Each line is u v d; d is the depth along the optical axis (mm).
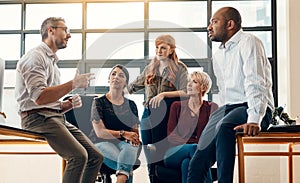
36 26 5238
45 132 2637
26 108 2686
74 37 5168
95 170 2590
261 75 2391
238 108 2369
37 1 5223
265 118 2545
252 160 4609
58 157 4762
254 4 5047
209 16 5074
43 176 4762
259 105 2348
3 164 4809
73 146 2562
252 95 2361
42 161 4773
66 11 5211
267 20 5023
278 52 4895
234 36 2445
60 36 2830
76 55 5121
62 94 2568
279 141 3137
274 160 4586
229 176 2236
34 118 2664
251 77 2377
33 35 5234
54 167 4758
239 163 2498
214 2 5102
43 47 2783
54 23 2820
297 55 4500
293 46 4512
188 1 5113
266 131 2592
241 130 2334
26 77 2627
